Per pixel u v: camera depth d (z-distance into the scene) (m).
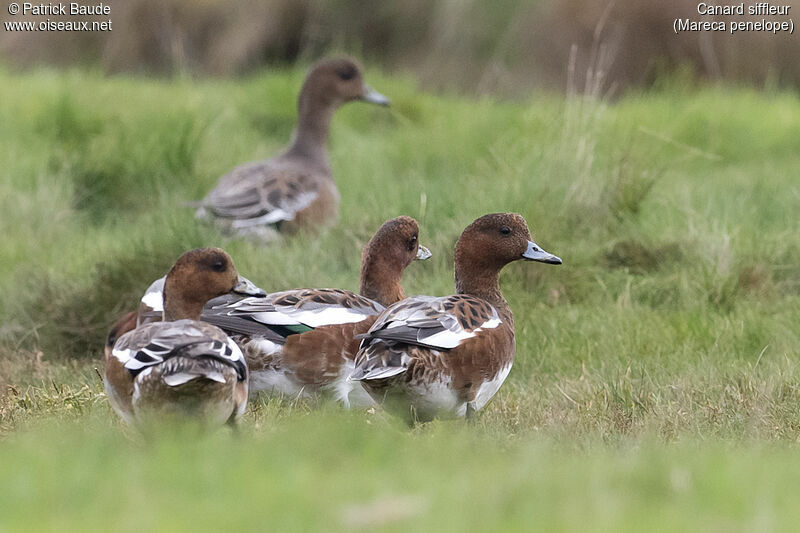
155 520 5.34
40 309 12.48
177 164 17.72
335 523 5.31
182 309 9.08
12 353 11.82
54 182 16.66
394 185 16.50
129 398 7.59
